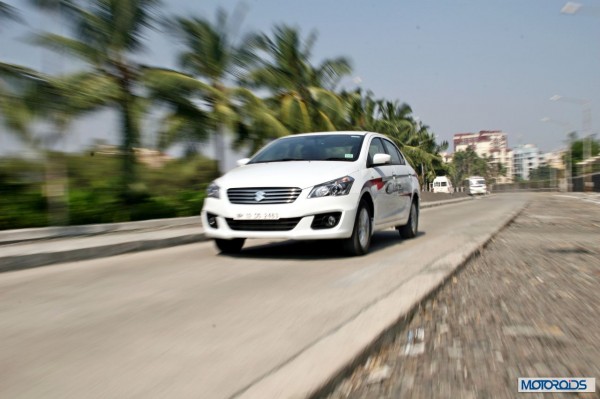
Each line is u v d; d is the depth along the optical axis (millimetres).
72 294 4629
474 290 4500
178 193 14531
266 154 7375
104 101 12688
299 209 5980
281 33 23406
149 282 5090
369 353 2809
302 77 24156
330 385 2377
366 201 6707
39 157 11211
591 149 88312
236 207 6168
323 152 7109
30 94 11094
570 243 8133
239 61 19172
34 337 3291
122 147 13500
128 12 12797
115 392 2377
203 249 7914
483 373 2588
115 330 3395
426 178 66812
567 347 2975
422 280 4559
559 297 4242
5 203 10492
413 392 2371
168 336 3221
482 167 130000
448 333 3256
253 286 4742
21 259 6441
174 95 14727
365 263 5938
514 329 3332
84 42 12391
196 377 2525
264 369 2607
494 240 8555
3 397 2361
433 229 10758
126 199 13062
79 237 9586
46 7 11359
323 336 3137
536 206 25000
